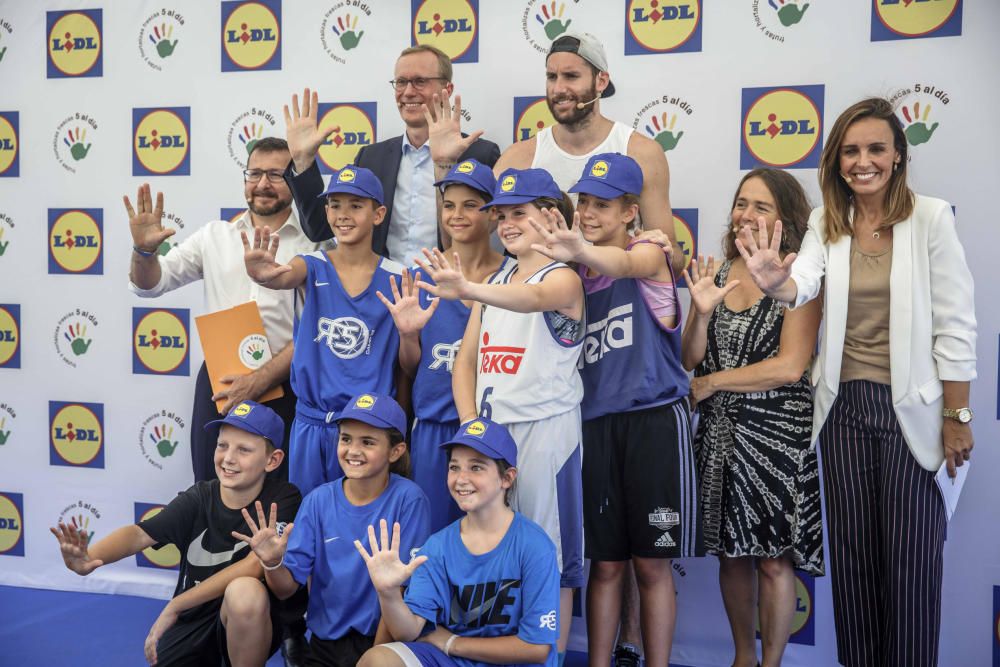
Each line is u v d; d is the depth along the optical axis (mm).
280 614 2562
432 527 2740
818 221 2646
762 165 3145
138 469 3725
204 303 3484
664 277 2643
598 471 2662
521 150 3096
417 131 3150
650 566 2678
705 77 3162
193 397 3656
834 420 2627
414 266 3139
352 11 3422
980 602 3023
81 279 3730
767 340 2725
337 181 2807
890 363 2514
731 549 2707
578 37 2908
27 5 3697
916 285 2482
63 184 3723
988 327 2979
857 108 2508
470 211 2719
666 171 2951
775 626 2740
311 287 2832
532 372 2492
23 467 3828
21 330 3797
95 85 3664
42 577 3814
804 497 2693
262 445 2645
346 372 2793
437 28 3352
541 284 2387
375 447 2486
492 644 2275
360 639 2494
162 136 3617
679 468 2602
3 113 3758
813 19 3064
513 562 2320
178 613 2557
